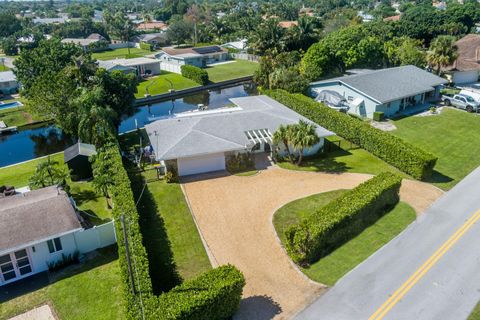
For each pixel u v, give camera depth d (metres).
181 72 84.62
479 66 66.56
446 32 98.69
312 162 38.75
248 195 32.41
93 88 47.06
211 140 37.19
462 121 49.00
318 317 19.47
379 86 53.56
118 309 20.70
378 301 20.36
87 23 145.75
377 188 28.08
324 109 47.75
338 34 75.38
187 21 135.12
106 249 25.92
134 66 82.75
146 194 32.91
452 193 31.77
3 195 31.59
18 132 55.44
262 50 89.75
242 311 20.06
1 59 103.75
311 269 23.06
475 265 22.97
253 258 24.52
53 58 62.62
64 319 20.20
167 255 25.08
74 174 36.25
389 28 96.62
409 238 25.64
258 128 40.12
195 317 18.11
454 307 19.88
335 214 24.97
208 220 28.91
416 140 43.31
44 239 23.16
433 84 57.28
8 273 22.95
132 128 54.00
